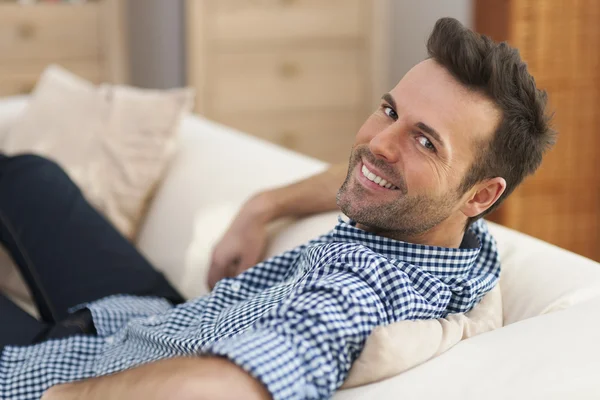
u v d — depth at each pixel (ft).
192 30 11.93
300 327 3.14
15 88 11.88
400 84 3.75
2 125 8.02
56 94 7.73
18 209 5.92
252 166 6.55
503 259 4.46
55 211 5.90
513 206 7.80
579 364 3.21
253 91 12.37
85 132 7.38
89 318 5.00
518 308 4.13
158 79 14.28
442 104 3.58
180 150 7.32
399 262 3.73
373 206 3.75
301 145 12.72
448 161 3.58
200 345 3.85
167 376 2.99
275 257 4.51
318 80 12.51
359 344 3.30
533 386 3.10
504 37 7.29
